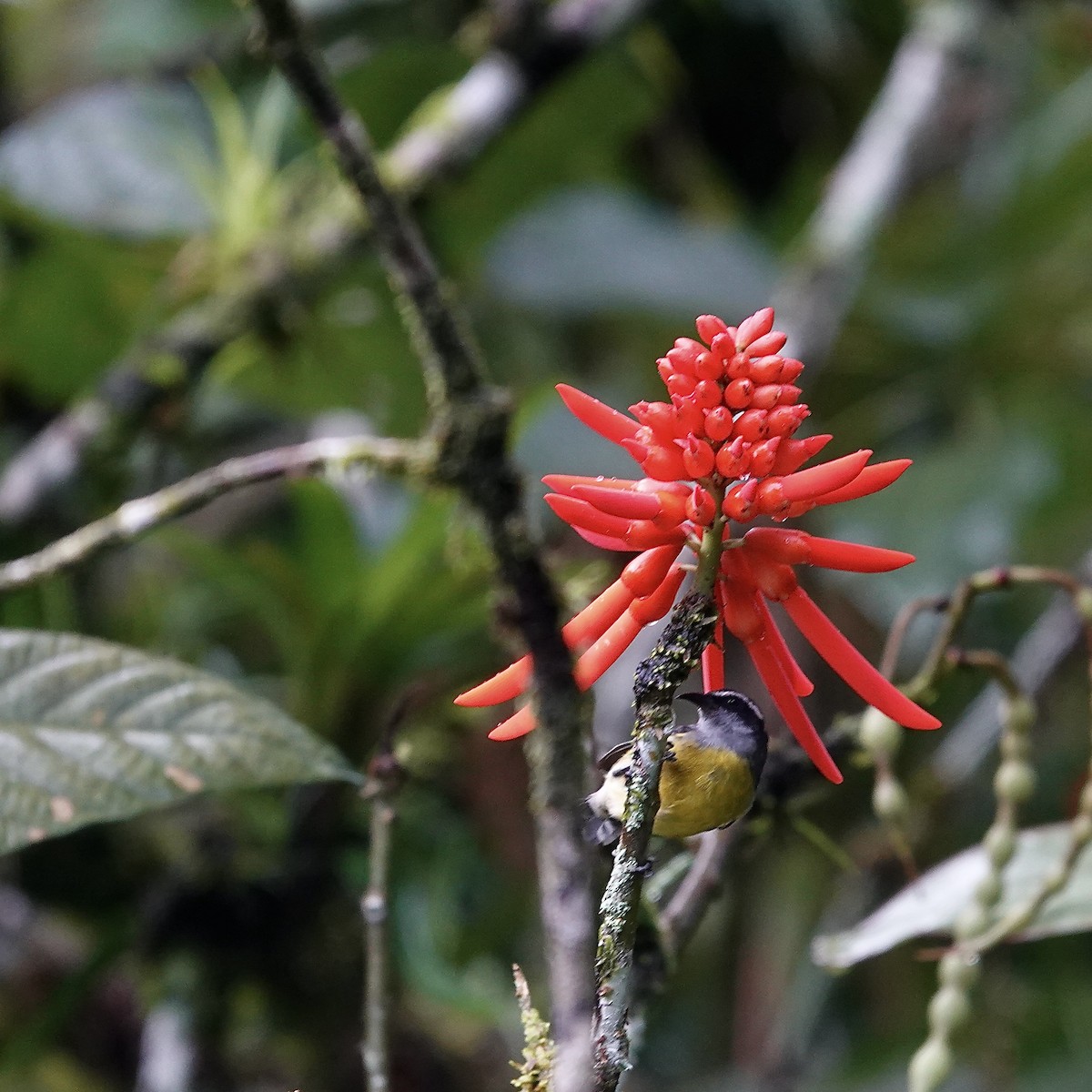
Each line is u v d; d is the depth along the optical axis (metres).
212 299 6.52
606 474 6.98
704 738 4.04
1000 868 4.30
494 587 4.21
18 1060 5.58
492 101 6.69
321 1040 5.88
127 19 8.20
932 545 7.28
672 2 8.23
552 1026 3.98
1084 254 8.31
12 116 8.36
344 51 7.57
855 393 8.48
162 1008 5.68
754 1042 7.16
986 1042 7.00
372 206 4.27
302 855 5.63
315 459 4.34
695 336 8.07
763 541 3.96
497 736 4.02
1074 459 7.75
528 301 7.93
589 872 4.00
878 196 7.53
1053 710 7.77
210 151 7.35
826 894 7.11
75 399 7.43
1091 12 8.95
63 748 4.19
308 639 5.57
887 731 4.30
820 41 8.46
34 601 5.49
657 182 9.43
